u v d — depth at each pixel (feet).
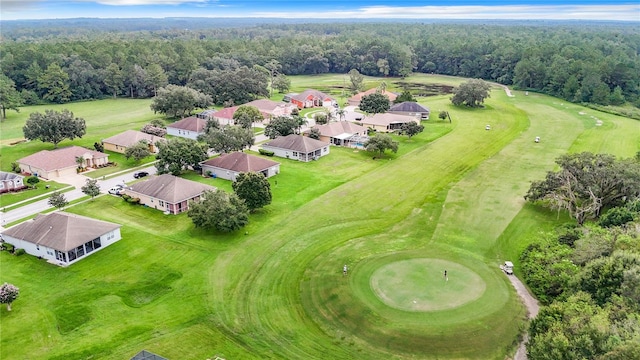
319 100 531.50
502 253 193.77
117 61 604.90
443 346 136.98
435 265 180.75
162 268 178.91
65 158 290.97
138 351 133.80
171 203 225.97
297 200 245.45
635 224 173.99
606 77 550.36
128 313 151.74
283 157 324.19
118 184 269.64
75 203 240.73
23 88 537.65
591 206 214.07
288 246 197.06
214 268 179.42
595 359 105.29
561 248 180.65
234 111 435.94
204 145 306.14
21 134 382.01
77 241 183.52
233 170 275.59
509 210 235.20
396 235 208.74
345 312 152.76
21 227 195.11
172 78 609.01
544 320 127.65
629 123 427.74
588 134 383.04
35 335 140.77
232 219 201.05
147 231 209.56
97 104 529.86
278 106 467.93
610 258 140.15
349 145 352.49
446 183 274.36
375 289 163.84
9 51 584.81
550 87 591.37
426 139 371.35
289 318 151.43
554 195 226.38
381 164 309.22
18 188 261.24
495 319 147.33
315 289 166.20
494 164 308.40
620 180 211.61
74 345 136.26
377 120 408.46
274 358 133.28
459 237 206.90
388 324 145.69
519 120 439.63
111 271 176.65
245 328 145.89
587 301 130.52
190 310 153.89
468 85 503.61
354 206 239.50
